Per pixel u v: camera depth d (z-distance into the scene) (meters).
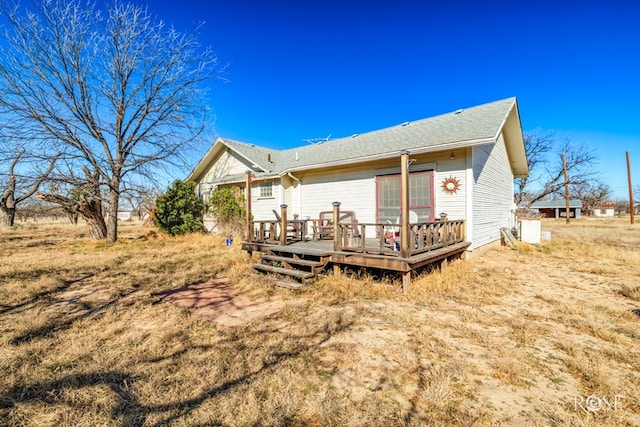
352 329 3.68
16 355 3.01
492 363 2.83
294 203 11.98
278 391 2.42
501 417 2.09
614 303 4.66
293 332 3.62
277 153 15.97
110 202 12.73
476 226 8.34
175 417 2.12
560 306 4.47
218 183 14.84
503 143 11.73
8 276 6.73
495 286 5.55
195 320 4.05
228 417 2.11
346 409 2.18
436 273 6.22
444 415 2.11
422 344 3.24
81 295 5.34
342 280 5.74
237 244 11.74
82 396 2.35
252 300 4.97
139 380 2.59
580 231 18.45
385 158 8.77
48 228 23.81
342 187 10.38
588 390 2.41
